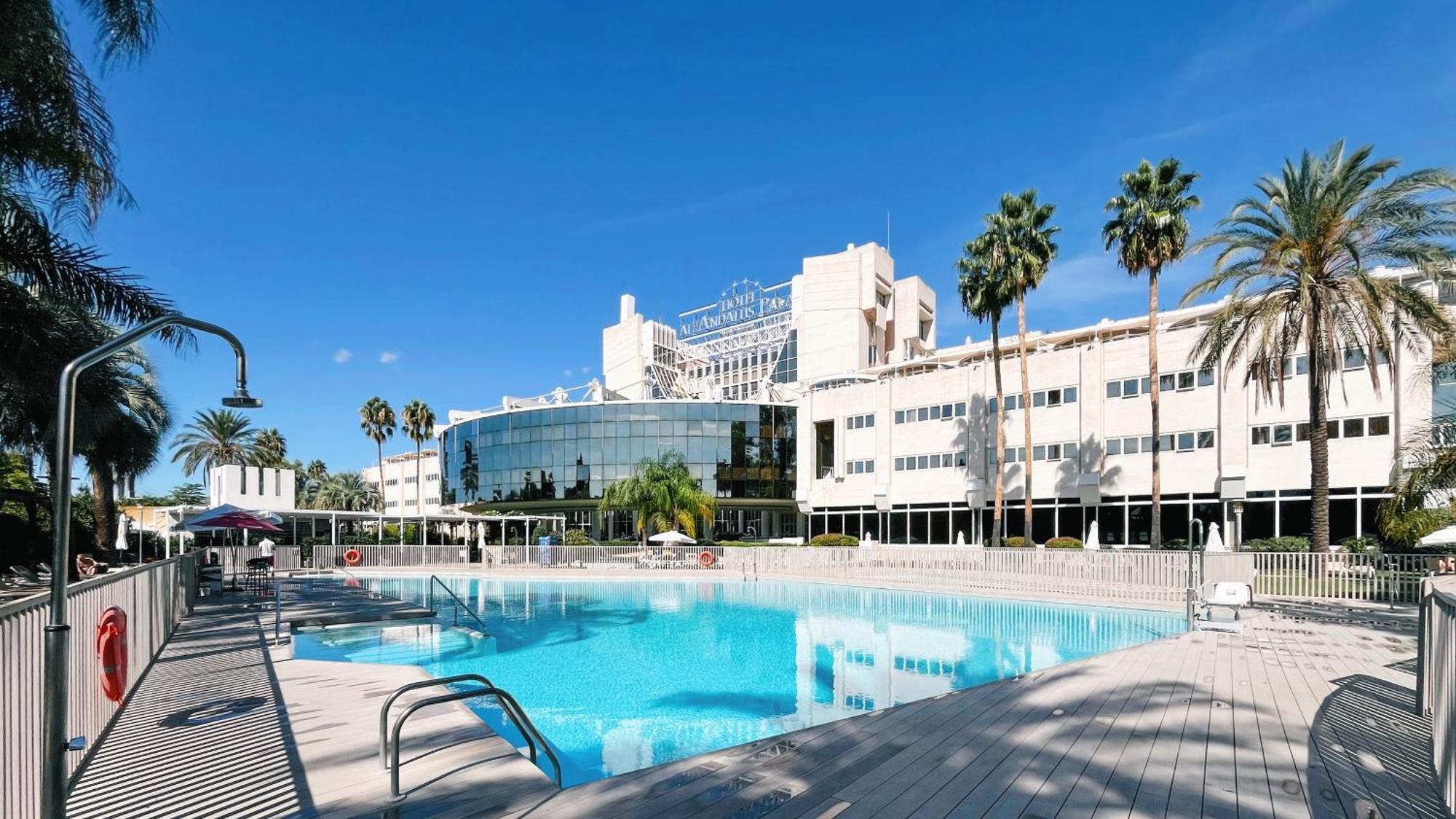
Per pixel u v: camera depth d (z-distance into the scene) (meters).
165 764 5.93
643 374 75.50
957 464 41.53
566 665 13.55
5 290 11.13
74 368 3.75
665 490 38.56
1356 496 28.30
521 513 58.19
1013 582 22.95
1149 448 34.19
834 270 63.66
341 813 4.86
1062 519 37.19
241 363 5.20
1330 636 12.53
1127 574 20.38
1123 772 5.55
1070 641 15.81
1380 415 28.02
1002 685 8.49
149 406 23.02
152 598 10.55
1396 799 4.99
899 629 17.52
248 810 4.93
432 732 6.77
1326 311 19.17
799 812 4.82
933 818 4.71
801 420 51.72
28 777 4.61
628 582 28.70
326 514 36.44
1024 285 32.34
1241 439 31.25
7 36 8.73
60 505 3.64
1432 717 5.92
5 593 16.91
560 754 8.38
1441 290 23.75
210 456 58.81
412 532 52.81
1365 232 19.36
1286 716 7.12
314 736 6.70
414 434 69.69
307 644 15.08
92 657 6.56
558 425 53.12
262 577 25.00
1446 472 16.12
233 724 7.11
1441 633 5.29
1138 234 27.97
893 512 44.47
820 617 19.52
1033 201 32.62
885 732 6.64
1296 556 19.22
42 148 9.73
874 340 64.50
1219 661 10.02
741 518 55.34
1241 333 21.80
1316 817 4.70
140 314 11.73
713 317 79.56
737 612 20.62
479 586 27.55
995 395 40.03
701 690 11.62
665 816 4.75
